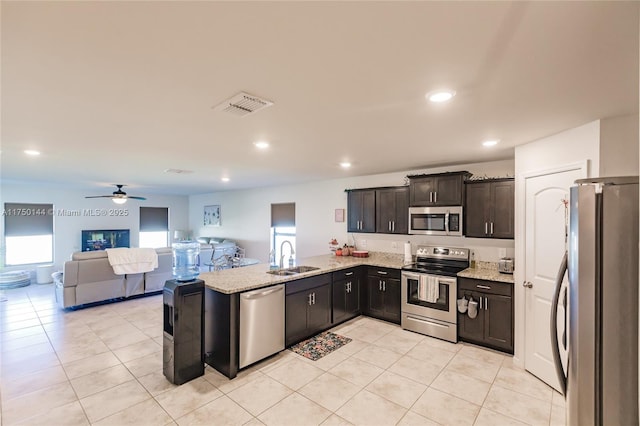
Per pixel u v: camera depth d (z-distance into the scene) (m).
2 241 7.15
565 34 1.24
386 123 2.45
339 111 2.17
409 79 1.67
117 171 5.00
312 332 3.88
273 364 3.21
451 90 1.81
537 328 2.94
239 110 2.15
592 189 1.33
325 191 6.21
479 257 4.27
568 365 1.44
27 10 1.07
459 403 2.54
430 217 4.27
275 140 3.00
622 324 1.29
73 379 2.92
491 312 3.52
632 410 1.28
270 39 1.28
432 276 3.89
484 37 1.27
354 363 3.22
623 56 1.41
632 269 1.27
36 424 2.29
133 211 9.33
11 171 5.00
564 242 2.66
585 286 1.35
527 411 2.44
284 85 1.75
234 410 2.45
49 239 7.84
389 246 5.25
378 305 4.57
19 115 2.25
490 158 3.92
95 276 5.20
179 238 10.01
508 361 3.27
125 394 2.68
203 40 1.29
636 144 2.23
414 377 2.95
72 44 1.32
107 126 2.53
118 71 1.58
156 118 2.33
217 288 3.01
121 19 1.14
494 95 1.88
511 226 3.69
